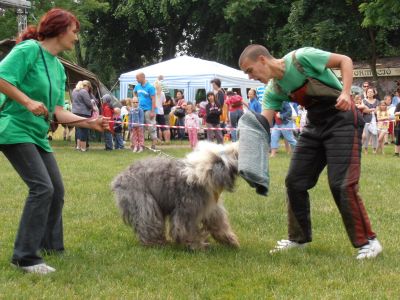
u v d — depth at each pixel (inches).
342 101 171.9
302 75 181.0
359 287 160.2
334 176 185.0
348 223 188.9
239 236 229.9
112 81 1505.9
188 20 1357.0
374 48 1110.4
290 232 207.9
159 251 201.9
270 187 352.8
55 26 174.6
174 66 905.5
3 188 347.3
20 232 175.0
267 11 1240.8
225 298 154.6
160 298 152.9
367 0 1048.2
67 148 678.5
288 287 161.9
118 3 1379.2
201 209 199.2
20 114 171.3
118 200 212.1
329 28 1108.5
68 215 267.6
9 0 730.2
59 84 181.9
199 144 200.1
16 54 166.4
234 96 619.2
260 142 179.3
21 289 160.4
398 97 794.2
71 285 165.5
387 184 367.2
